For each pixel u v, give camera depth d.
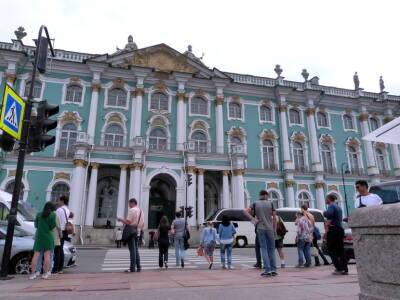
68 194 28.34
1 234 10.37
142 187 27.78
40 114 9.16
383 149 39.84
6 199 12.84
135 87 33.28
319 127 38.31
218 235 11.68
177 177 28.91
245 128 35.47
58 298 5.38
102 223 29.75
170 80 34.44
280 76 38.31
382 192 11.84
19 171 8.81
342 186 36.25
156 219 31.11
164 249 11.84
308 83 39.12
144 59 34.22
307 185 35.22
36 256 8.36
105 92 32.38
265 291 5.91
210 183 33.28
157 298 5.34
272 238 8.59
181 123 33.16
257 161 34.88
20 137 8.94
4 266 8.21
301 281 7.21
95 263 13.70
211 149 33.69
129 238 9.74
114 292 5.94
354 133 39.56
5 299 5.32
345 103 40.16
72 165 28.67
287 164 34.94
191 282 7.22
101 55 32.62
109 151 27.94
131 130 31.89
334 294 5.57
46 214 8.54
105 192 30.59
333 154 37.69
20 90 30.06
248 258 16.33
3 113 8.11
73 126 30.77
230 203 30.09
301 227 11.45
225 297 5.38
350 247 12.25
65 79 31.72
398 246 3.15
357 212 3.59
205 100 35.31
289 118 37.50
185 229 12.84
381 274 3.29
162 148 32.38
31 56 29.45
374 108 41.22
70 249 11.19
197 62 35.50
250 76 37.91
